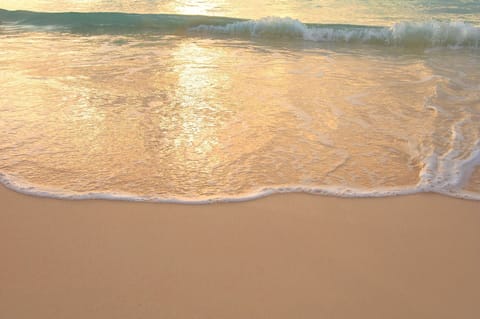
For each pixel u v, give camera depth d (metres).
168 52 8.40
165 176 3.60
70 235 2.87
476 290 2.45
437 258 2.71
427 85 6.37
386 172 3.76
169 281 2.47
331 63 7.84
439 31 10.06
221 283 2.46
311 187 3.49
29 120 4.67
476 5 14.88
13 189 3.38
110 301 2.31
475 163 3.94
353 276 2.54
